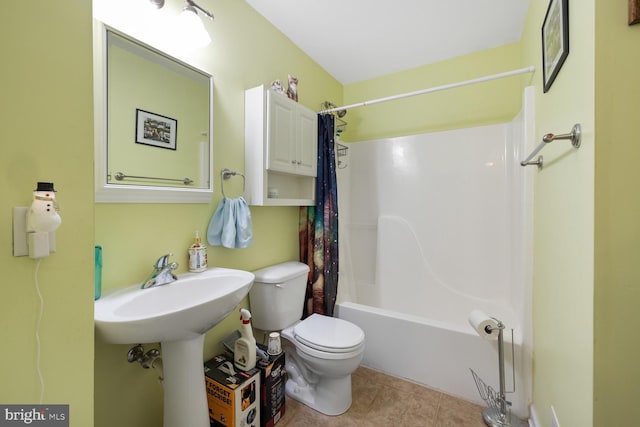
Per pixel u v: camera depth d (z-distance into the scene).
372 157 2.49
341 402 1.46
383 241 2.40
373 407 1.51
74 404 0.65
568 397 0.87
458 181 2.15
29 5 0.56
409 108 2.41
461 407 1.51
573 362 0.83
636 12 0.62
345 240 2.53
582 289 0.76
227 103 1.49
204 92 1.35
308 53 2.16
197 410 1.08
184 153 1.27
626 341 0.66
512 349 1.49
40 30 0.58
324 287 1.95
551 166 1.10
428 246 2.24
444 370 1.63
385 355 1.81
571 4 0.87
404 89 2.43
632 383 0.66
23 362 0.57
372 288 2.43
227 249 1.53
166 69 1.20
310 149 1.89
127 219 1.10
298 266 1.81
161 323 0.83
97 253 0.96
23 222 0.56
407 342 1.74
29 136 0.57
